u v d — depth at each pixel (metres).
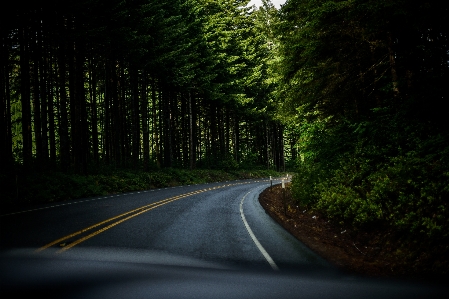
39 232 7.88
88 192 17.73
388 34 10.62
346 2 9.41
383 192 8.23
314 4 11.02
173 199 15.90
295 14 12.22
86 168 21.27
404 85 10.26
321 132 15.00
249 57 40.72
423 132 9.11
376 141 10.80
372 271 5.70
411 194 7.39
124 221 9.63
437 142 7.99
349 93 13.31
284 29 12.83
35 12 19.38
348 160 11.99
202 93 36.09
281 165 59.66
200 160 42.56
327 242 7.91
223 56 35.41
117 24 23.17
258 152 57.47
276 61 14.88
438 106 8.78
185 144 40.56
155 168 30.69
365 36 10.73
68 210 11.77
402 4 8.37
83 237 7.44
